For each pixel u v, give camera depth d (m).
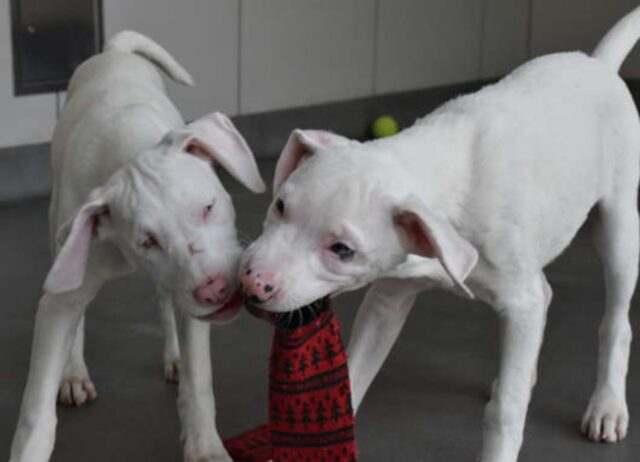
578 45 9.05
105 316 4.52
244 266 2.38
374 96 8.16
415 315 4.62
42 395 2.99
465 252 2.35
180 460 3.43
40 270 5.05
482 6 8.85
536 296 2.95
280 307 2.37
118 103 3.30
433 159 2.72
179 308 2.96
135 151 3.04
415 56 8.44
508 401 2.97
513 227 2.81
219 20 7.01
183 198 2.62
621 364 3.62
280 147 7.50
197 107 7.01
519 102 3.02
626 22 3.60
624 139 3.37
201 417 3.16
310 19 7.59
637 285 4.96
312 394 2.71
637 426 3.69
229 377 3.99
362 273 2.46
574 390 3.95
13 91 6.07
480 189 2.77
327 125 7.82
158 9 6.65
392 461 3.45
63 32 6.21
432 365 4.14
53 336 2.98
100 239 2.79
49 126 6.27
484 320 4.60
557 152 2.98
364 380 3.17
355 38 7.94
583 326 4.56
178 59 6.82
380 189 2.43
